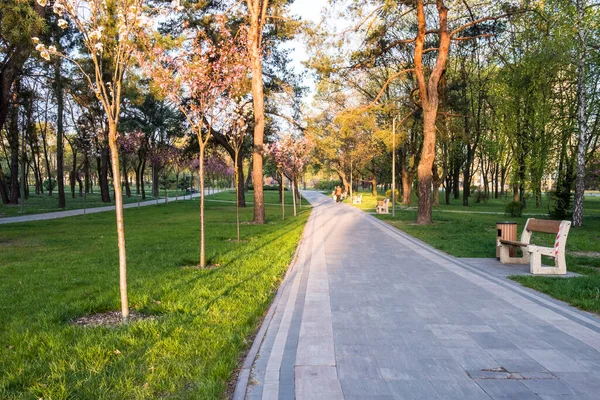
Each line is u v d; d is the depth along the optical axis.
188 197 60.28
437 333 4.97
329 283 7.70
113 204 39.34
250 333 5.08
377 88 34.31
